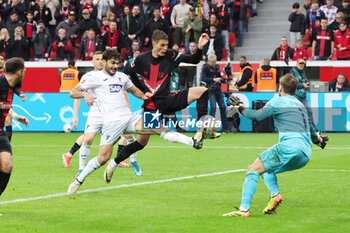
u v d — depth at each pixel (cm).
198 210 1467
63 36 4403
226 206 1523
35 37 4484
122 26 4394
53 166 2375
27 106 4038
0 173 1386
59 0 4812
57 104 3991
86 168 1703
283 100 1406
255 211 1457
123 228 1259
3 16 4897
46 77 4209
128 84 1717
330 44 4162
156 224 1298
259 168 1392
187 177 2067
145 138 1709
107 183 1922
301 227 1261
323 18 4284
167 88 1672
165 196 1681
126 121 1688
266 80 3828
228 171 2219
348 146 3055
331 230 1231
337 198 1638
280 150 1372
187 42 4278
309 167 2302
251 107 3797
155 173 2175
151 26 4341
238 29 4700
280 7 4969
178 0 4597
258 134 3766
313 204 1548
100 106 1717
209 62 3659
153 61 1666
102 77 1708
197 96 1634
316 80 4050
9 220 1340
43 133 3944
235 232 1214
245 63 3866
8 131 2828
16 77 1391
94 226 1279
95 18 4588
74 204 1553
